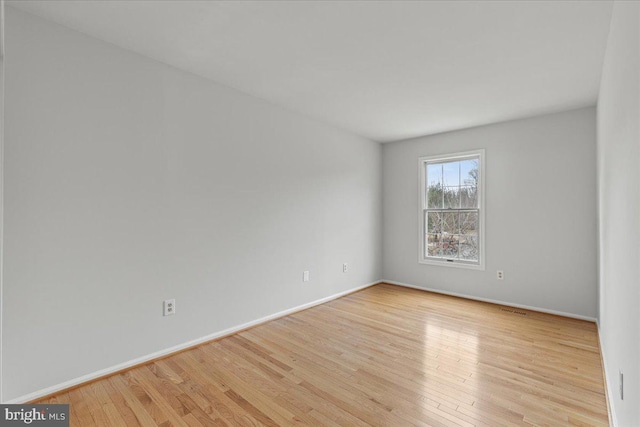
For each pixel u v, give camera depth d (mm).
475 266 4332
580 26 2068
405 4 1886
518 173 3994
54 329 2078
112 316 2340
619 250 1732
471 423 1807
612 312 2031
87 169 2221
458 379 2273
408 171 5027
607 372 2209
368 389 2152
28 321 1978
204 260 2906
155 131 2580
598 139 3139
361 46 2365
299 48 2406
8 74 1909
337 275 4438
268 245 3486
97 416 1861
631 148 1360
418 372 2373
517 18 1999
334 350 2748
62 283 2109
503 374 2340
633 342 1340
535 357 2611
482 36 2209
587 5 1864
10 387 1917
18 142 1942
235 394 2090
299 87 3107
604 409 1926
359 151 4828
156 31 2199
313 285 4051
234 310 3150
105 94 2312
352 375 2330
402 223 5094
